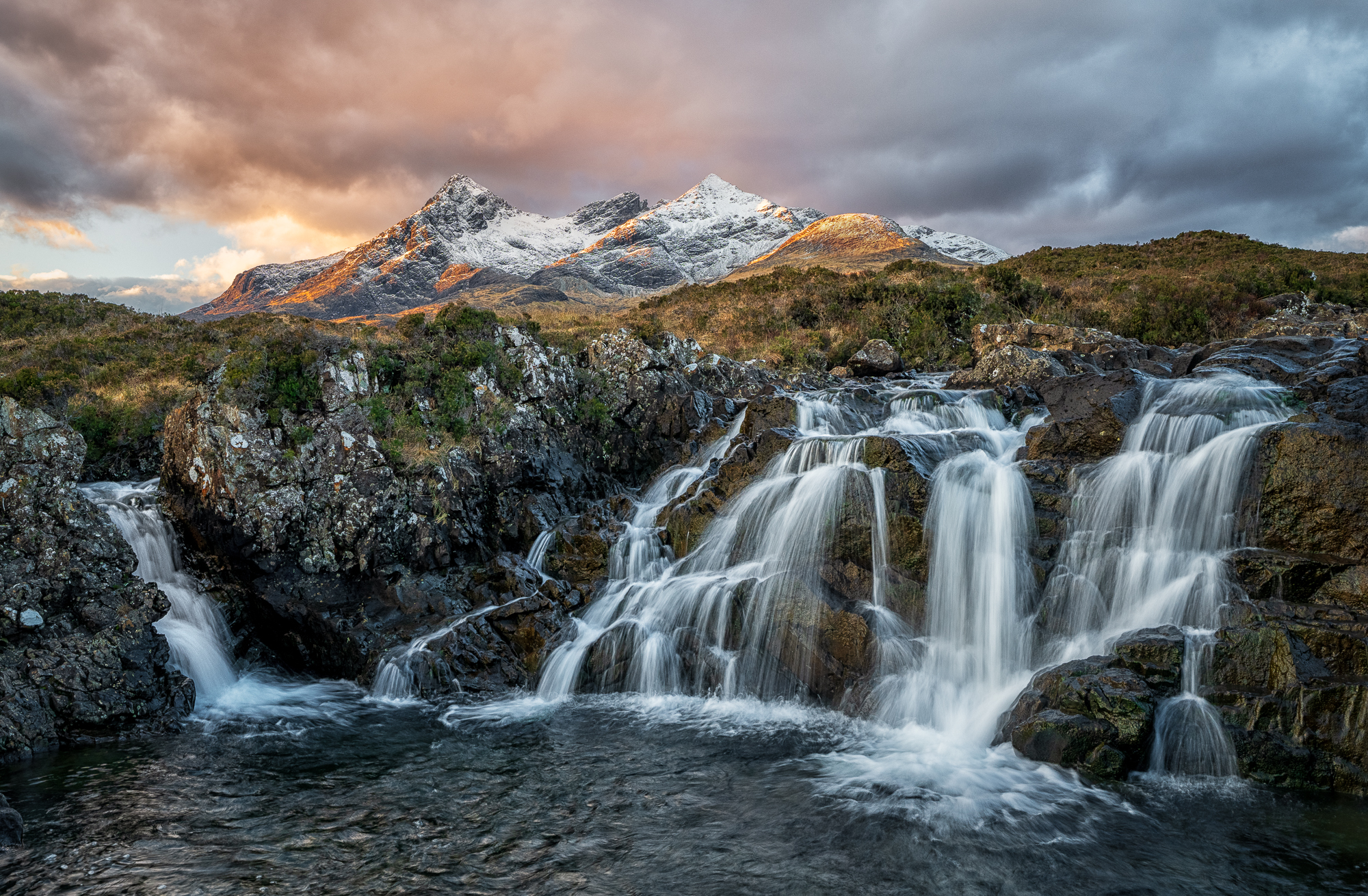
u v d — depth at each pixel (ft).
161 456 73.67
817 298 132.87
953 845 29.55
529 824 31.55
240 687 52.60
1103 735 35.40
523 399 74.69
